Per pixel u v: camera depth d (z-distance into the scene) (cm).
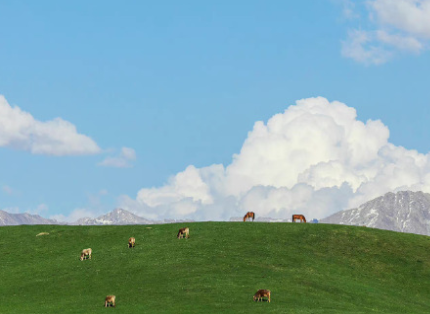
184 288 6950
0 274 8100
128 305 6488
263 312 6069
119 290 7056
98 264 8131
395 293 7638
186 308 6266
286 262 8138
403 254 8875
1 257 8912
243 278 7319
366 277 8062
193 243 8850
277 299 6594
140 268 7788
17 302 6894
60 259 8581
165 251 8512
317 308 6388
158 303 6494
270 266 7894
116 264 8056
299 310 6159
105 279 7481
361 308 6675
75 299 6844
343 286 7438
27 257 8850
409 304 7250
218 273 7500
